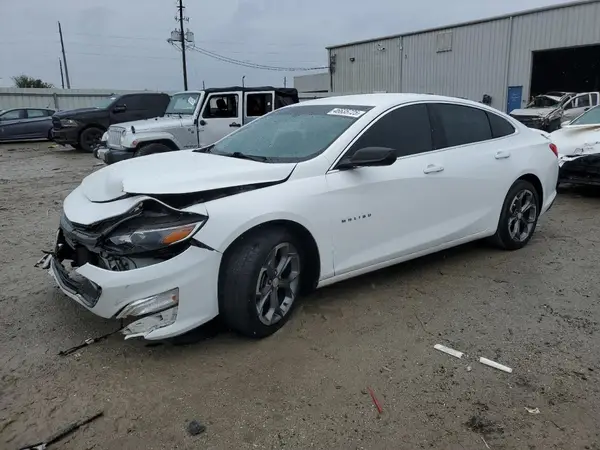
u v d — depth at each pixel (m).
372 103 4.23
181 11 44.66
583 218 6.68
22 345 3.36
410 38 30.62
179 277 3.00
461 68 28.59
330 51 35.62
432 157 4.32
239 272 3.20
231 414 2.67
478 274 4.60
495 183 4.81
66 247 3.60
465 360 3.18
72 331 3.55
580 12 23.78
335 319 3.71
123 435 2.53
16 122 20.81
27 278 4.60
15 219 7.14
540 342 3.39
